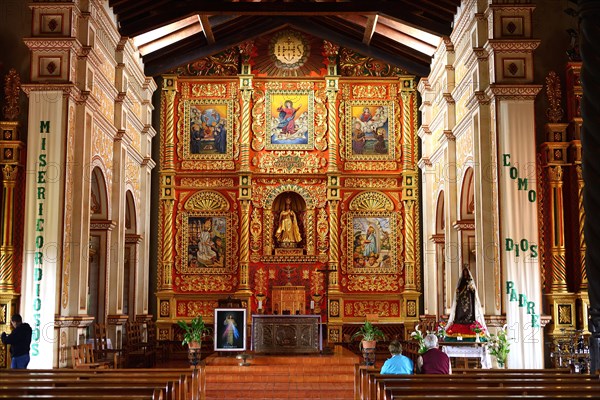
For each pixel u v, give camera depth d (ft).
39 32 62.69
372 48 94.89
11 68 63.72
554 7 64.59
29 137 61.36
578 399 27.12
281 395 60.03
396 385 32.04
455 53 79.00
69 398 27.50
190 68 96.68
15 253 61.77
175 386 34.60
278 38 96.73
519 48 63.26
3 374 37.73
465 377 35.29
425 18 79.61
